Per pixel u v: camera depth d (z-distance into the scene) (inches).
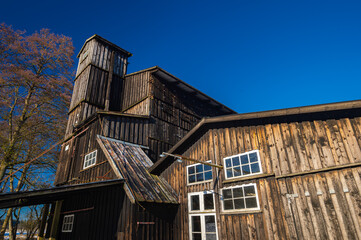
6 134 810.8
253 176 281.3
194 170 352.8
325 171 235.8
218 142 336.5
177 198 354.3
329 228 215.9
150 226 310.5
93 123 548.4
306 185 242.4
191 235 315.3
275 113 282.4
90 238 362.0
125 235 296.0
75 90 764.0
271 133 288.0
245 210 274.1
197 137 369.1
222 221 290.8
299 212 237.0
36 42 853.2
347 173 223.6
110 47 803.4
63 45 901.8
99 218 362.3
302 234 228.2
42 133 841.5
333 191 225.0
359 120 237.1
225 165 316.5
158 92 657.0
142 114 627.5
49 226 505.4
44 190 270.5
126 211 312.8
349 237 204.2
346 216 211.3
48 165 839.1
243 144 308.2
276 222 247.0
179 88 734.5
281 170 263.0
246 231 265.3
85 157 525.3
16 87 823.1
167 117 654.5
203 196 323.9
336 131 245.0
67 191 284.8
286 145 270.4
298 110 265.4
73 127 628.1
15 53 814.5
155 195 329.4
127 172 360.2
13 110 823.1
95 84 704.4
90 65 713.0
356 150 227.1
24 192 256.7
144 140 565.6
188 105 745.0
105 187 319.6
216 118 334.3
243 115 307.6
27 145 815.1
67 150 623.8
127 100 721.6
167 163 400.5
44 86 832.9
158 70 654.5
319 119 259.6
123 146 488.7
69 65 908.0
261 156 285.6
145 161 457.7
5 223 776.9
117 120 533.6
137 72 721.6
